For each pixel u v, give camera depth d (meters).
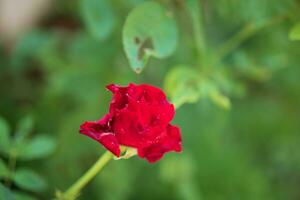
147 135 0.55
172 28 0.62
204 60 0.71
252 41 0.79
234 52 0.75
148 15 0.61
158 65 0.79
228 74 0.73
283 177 0.95
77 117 0.80
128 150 0.56
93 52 0.79
